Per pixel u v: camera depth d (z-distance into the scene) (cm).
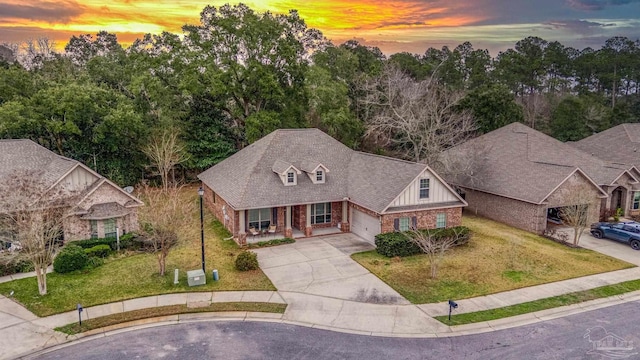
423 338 1658
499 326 1753
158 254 2314
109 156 4103
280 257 2498
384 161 3041
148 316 1783
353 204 2952
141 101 4206
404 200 2661
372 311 1864
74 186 2627
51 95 3706
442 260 2456
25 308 1844
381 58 8019
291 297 1988
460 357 1530
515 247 2694
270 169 2970
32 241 1905
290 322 1772
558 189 3055
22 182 2197
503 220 3347
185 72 4172
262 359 1509
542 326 1753
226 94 4372
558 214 3378
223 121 4744
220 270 2283
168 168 3738
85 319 1755
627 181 3428
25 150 2877
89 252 2388
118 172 4044
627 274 2292
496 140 3969
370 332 1700
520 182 3278
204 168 4506
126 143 4103
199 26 4412
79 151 3903
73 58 7150
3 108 3500
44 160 2858
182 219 2523
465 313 1848
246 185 2800
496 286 2122
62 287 2045
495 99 4797
